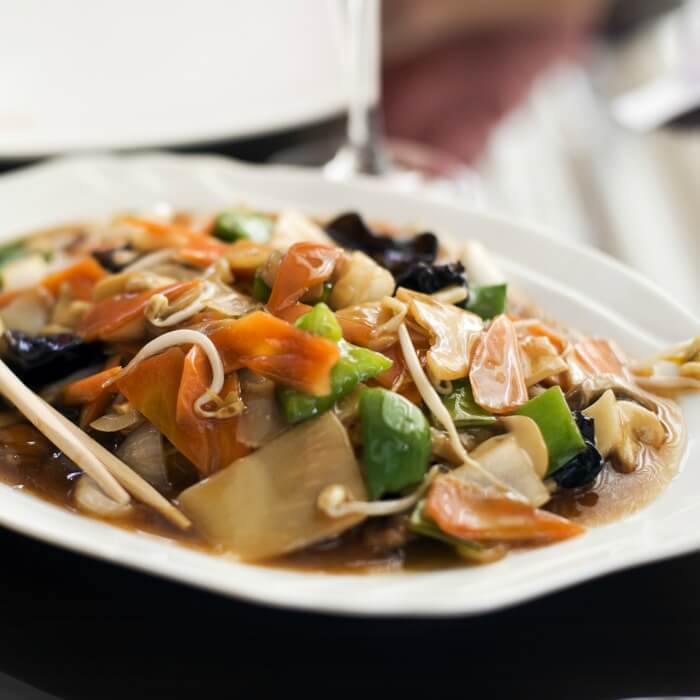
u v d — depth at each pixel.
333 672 0.44
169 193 0.65
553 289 0.57
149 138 0.71
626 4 1.13
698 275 0.72
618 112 0.97
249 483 0.46
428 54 1.06
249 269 0.52
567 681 0.44
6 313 0.55
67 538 0.44
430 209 0.62
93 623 0.45
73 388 0.50
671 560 0.47
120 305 0.51
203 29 0.76
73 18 0.75
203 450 0.47
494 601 0.41
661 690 0.43
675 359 0.52
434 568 0.45
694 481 0.48
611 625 0.45
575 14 1.12
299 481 0.46
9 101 0.74
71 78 0.75
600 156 0.89
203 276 0.52
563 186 0.83
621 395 0.51
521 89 1.04
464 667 0.44
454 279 0.52
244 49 0.77
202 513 0.46
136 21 0.76
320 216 0.63
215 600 0.46
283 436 0.47
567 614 0.45
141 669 0.44
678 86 1.00
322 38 0.76
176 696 0.43
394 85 1.03
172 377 0.48
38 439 0.50
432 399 0.48
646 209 0.80
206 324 0.49
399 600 0.42
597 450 0.48
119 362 0.51
